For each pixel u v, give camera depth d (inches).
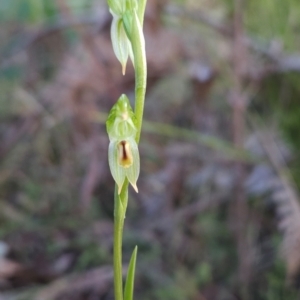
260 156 11.8
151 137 12.8
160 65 12.1
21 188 13.5
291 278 10.6
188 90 13.6
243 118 11.6
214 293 11.0
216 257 11.7
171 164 12.5
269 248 11.7
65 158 13.6
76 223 12.4
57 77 12.9
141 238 12.0
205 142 11.5
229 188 12.3
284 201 10.4
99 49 12.3
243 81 12.0
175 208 12.7
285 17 13.8
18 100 14.1
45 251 11.9
